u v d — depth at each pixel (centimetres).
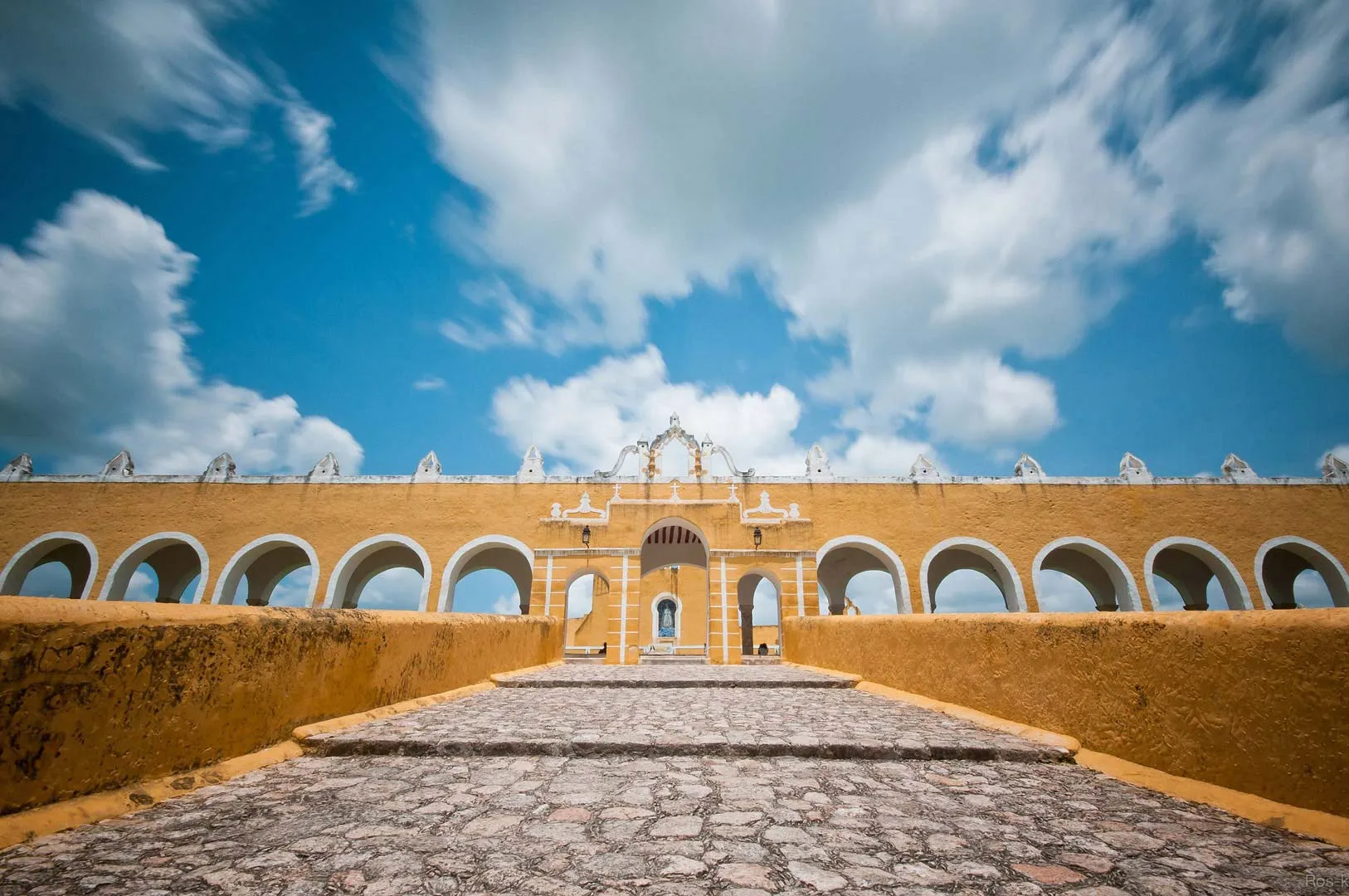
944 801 312
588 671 1102
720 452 1911
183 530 1784
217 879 209
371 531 1809
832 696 757
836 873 222
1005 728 484
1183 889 207
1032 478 1836
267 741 398
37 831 243
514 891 205
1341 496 1750
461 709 609
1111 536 1764
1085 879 216
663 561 2372
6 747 245
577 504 1836
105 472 1831
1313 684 271
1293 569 2006
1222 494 1778
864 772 374
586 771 373
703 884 211
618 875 219
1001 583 1811
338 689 484
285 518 1811
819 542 1795
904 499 1838
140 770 302
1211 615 325
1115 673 384
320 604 1719
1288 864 229
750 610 2284
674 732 478
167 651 323
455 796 317
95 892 197
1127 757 369
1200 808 299
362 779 349
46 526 1766
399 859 231
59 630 270
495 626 923
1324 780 262
